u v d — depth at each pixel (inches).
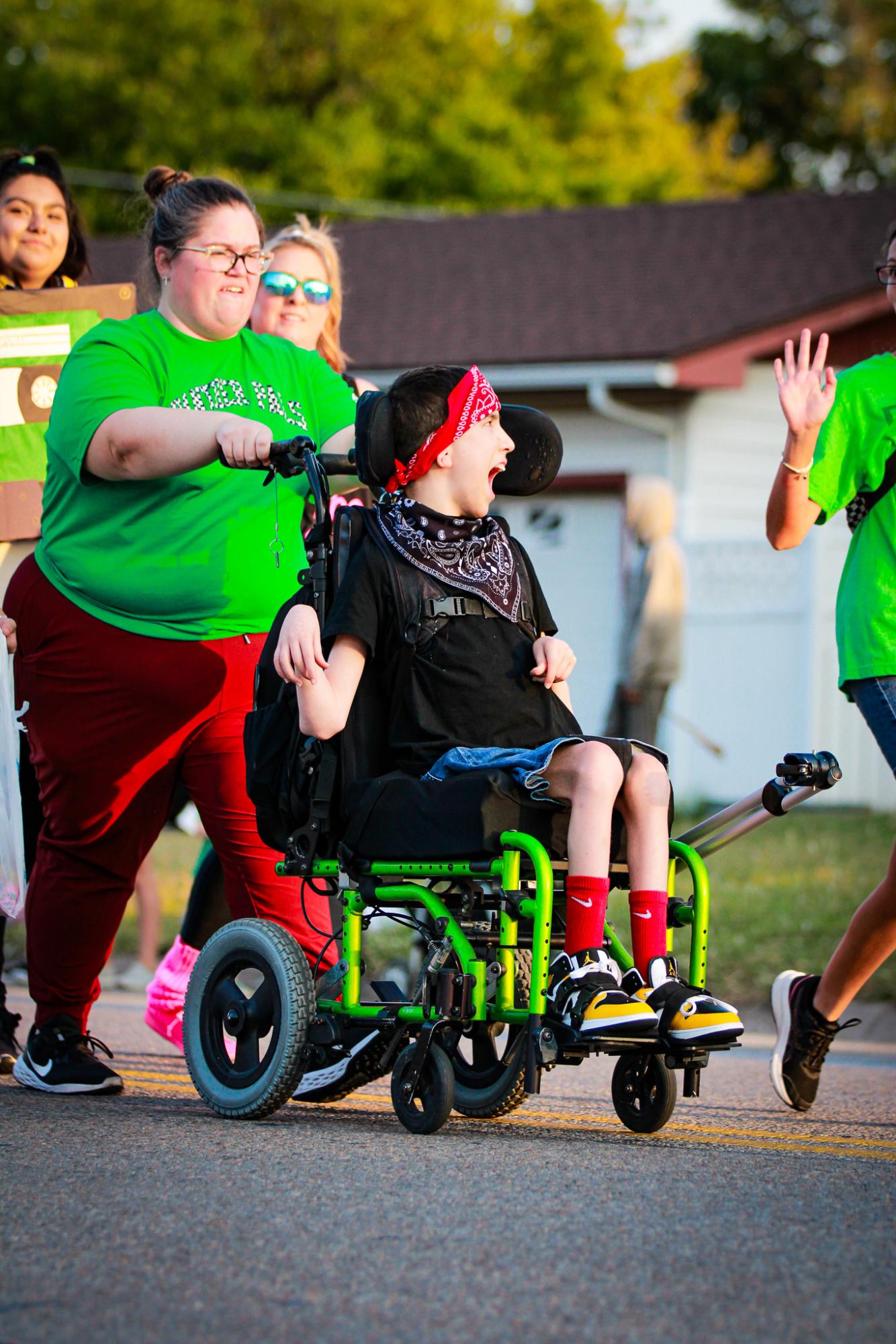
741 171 2295.8
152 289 279.9
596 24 1913.1
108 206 1626.5
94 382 259.0
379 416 227.8
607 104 1937.7
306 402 280.8
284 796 234.2
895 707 248.2
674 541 845.2
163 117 1654.8
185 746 267.0
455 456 232.8
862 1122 256.7
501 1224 170.1
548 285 1032.2
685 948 456.1
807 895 520.7
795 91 2375.7
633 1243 163.9
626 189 1838.1
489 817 210.2
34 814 300.2
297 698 227.3
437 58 1817.2
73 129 1702.8
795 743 837.8
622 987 217.5
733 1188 190.5
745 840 640.4
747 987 426.6
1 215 323.6
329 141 1659.7
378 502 236.7
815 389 243.1
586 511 916.6
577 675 914.1
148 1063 313.0
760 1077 319.9
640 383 875.4
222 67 1683.1
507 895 208.4
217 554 262.7
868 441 249.8
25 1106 251.3
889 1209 182.5
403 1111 226.2
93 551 263.0
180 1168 196.2
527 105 1904.5
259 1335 137.1
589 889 210.4
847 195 1102.4
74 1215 172.9
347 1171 195.2
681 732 860.6
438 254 1108.5
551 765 215.9
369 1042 250.7
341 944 279.0
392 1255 159.0
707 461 903.1
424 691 227.6
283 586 268.5
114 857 269.4
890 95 2358.5
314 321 354.6
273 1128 229.9
